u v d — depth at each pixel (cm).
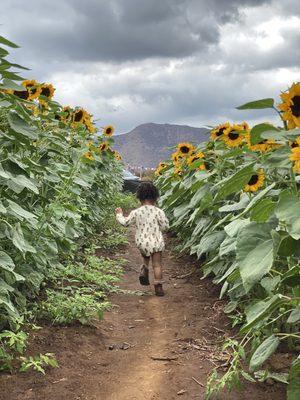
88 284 291
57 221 236
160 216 311
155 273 295
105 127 476
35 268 224
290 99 130
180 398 161
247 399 157
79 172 282
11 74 166
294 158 120
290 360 173
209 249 231
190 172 357
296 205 118
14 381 165
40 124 238
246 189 198
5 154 185
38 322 216
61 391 163
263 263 121
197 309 254
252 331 176
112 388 169
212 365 185
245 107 137
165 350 202
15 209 174
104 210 525
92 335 215
